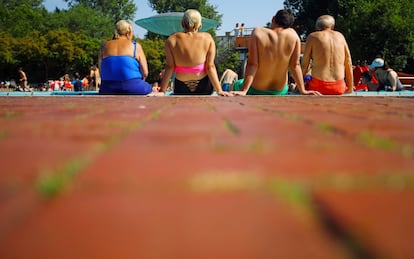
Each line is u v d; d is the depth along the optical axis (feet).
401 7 101.65
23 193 2.59
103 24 215.72
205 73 22.30
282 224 2.03
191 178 2.98
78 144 4.60
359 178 2.98
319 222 2.05
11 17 185.57
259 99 16.33
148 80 169.17
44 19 200.13
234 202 2.38
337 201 2.40
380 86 38.14
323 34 22.75
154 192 2.62
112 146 4.45
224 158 3.76
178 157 3.81
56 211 2.25
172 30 52.11
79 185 2.79
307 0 132.67
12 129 6.01
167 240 1.88
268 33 21.22
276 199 2.43
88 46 161.79
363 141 4.83
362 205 2.33
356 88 33.94
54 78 165.07
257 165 3.45
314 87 23.02
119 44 21.86
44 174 3.11
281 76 21.97
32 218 2.14
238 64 151.12
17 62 153.48
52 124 6.67
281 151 4.15
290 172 3.18
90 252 1.77
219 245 1.82
